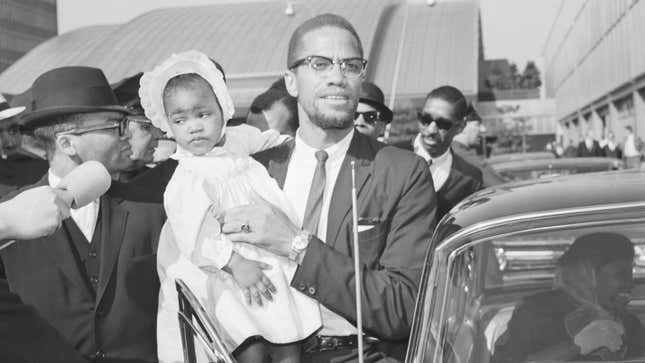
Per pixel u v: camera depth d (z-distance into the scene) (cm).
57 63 7006
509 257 277
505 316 278
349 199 338
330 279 317
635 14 3728
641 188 275
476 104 6838
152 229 362
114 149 358
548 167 1033
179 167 353
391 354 336
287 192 351
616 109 5091
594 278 275
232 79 6112
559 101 9719
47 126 351
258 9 7550
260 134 394
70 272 344
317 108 339
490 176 775
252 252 336
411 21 8056
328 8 7569
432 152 636
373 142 357
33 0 12494
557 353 273
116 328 346
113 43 7219
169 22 7500
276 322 324
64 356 263
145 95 365
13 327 253
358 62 340
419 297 285
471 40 7569
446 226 287
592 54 5941
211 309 333
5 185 485
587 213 266
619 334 273
